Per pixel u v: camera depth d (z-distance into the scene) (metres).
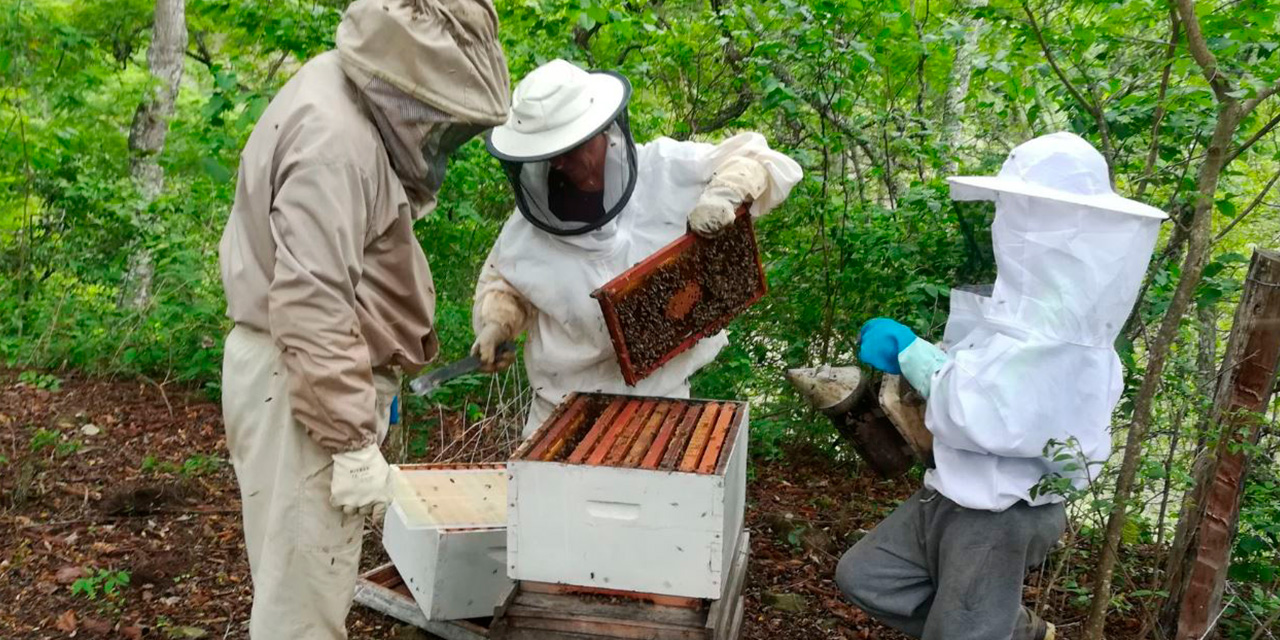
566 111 2.82
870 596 2.77
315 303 2.08
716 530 2.38
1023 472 2.52
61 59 6.70
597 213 3.01
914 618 2.79
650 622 2.46
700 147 3.24
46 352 6.34
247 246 2.27
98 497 4.25
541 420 3.41
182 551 3.72
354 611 3.30
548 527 2.48
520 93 2.88
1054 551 4.02
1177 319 2.68
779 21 5.54
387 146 2.26
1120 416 3.97
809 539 4.25
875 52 5.08
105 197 7.45
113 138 8.27
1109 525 2.74
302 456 2.25
